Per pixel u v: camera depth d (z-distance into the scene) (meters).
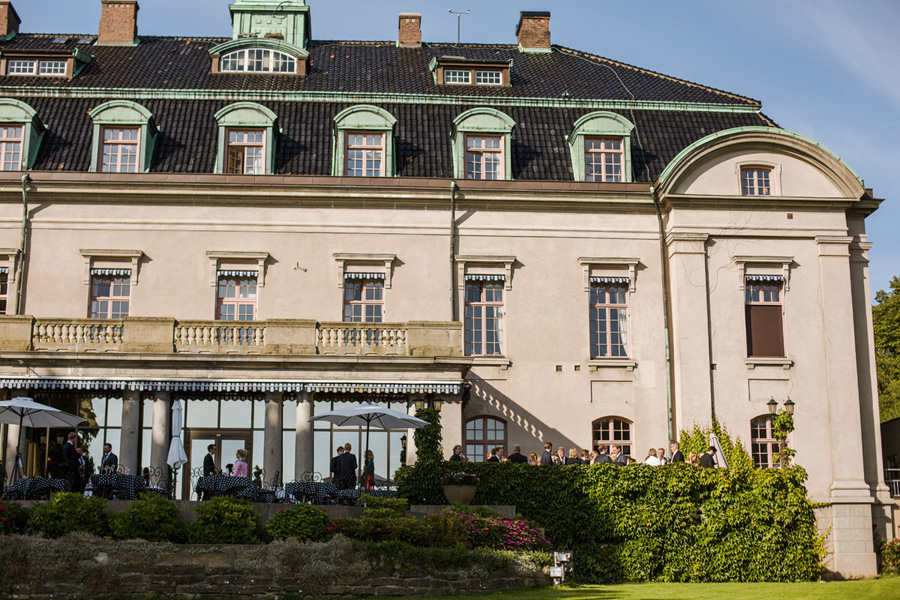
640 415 31.50
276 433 27.00
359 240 32.03
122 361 26.64
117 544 18.83
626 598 20.17
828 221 32.44
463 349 31.84
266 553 19.34
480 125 33.09
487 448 31.17
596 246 32.56
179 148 32.44
